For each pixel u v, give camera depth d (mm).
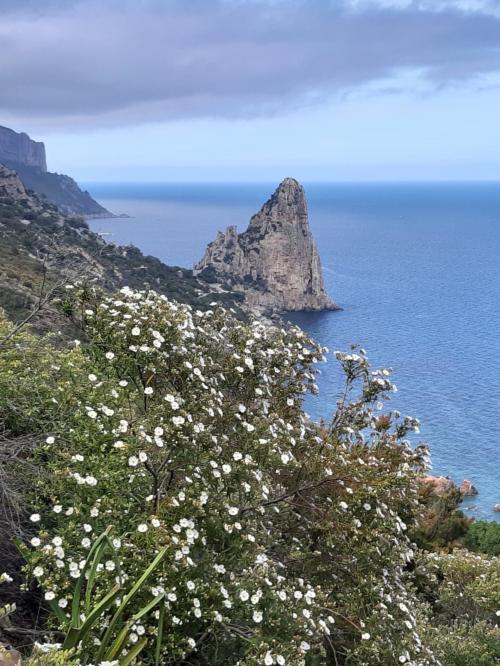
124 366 5758
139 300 6133
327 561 6648
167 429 5039
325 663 5996
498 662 9391
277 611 4914
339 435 7398
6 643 4344
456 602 12195
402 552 6770
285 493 6488
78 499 4715
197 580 4613
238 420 6062
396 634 6105
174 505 4809
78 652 3430
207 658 4914
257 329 7074
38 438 5645
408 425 7613
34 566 4203
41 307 6223
